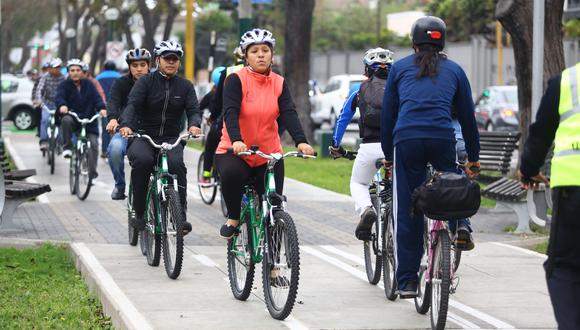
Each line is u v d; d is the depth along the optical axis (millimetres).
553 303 11148
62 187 36031
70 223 26969
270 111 17375
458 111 15641
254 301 17766
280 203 16594
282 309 16078
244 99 17297
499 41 104375
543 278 20031
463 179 14531
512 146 35000
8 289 19266
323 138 52188
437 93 15281
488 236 25859
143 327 15203
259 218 17031
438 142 15172
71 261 22406
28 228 26047
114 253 22250
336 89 78625
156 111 21062
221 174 17250
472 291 18797
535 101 25781
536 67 25703
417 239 15680
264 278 16766
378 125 18328
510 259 22141
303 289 18938
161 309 16922
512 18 32844
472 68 102000
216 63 62562
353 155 18891
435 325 15031
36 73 77688
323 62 140000
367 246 19531
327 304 17609
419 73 15367
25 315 17156
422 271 16344
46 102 44500
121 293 17859
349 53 135375
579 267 11273
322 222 28281
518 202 26281
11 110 76250
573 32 111062
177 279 19594
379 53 18547
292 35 60062
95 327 16359
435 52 15555
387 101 15773
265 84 17422
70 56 121938
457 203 14391
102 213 29047
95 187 35750
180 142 20688
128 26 105062
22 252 22656
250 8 40438
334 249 23641
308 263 21734
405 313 16891
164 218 19984
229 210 17625
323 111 79375
